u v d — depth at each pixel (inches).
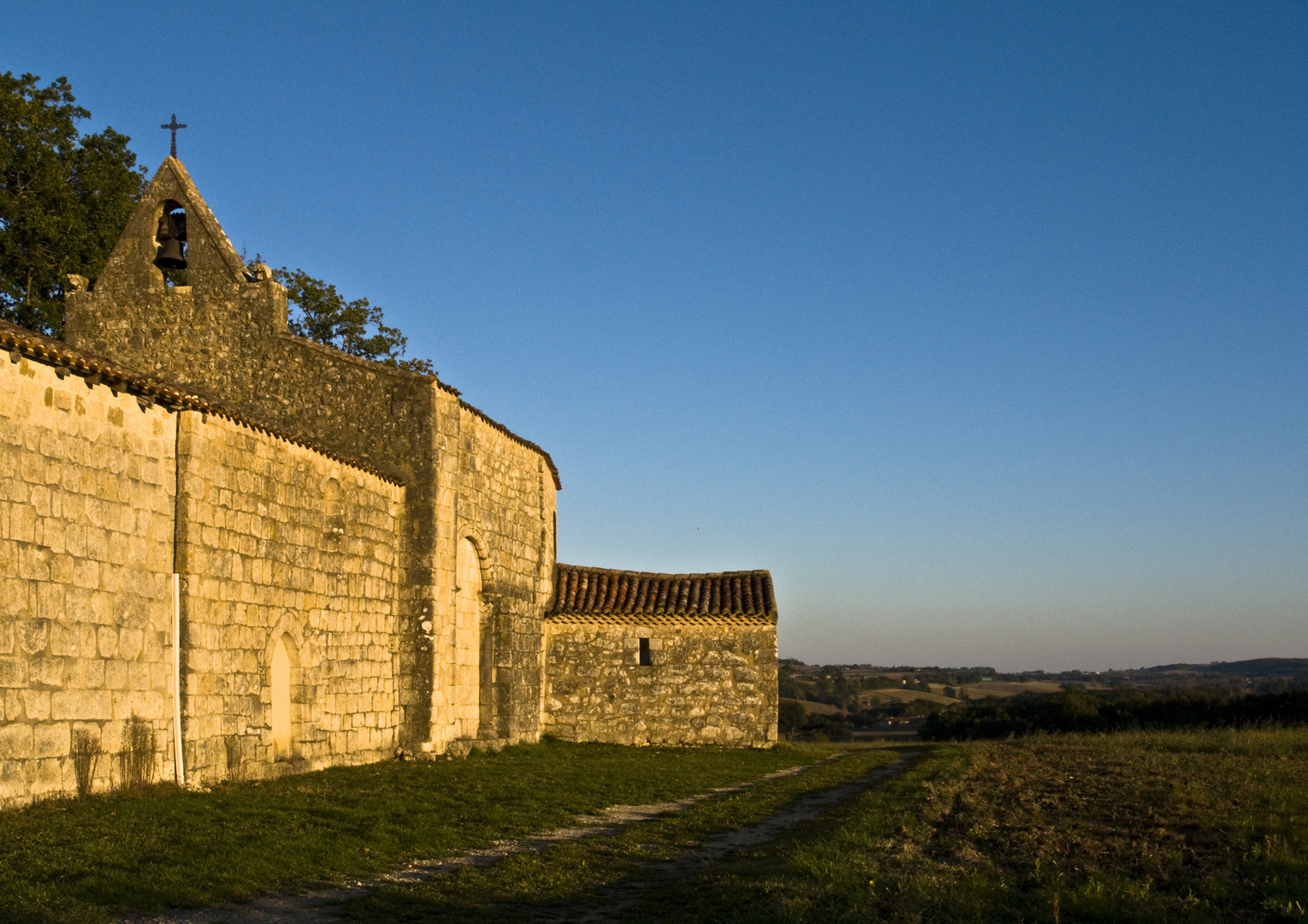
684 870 568.4
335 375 1078.4
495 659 1272.1
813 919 428.1
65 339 1128.8
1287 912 454.6
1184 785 918.4
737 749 1417.3
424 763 991.6
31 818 555.5
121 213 1510.8
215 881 485.4
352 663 954.1
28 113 1402.6
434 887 507.8
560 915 469.7
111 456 663.1
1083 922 434.0
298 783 794.8
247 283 1109.1
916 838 619.5
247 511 799.7
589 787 904.9
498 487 1262.3
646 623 1464.1
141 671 681.0
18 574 584.4
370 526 994.1
